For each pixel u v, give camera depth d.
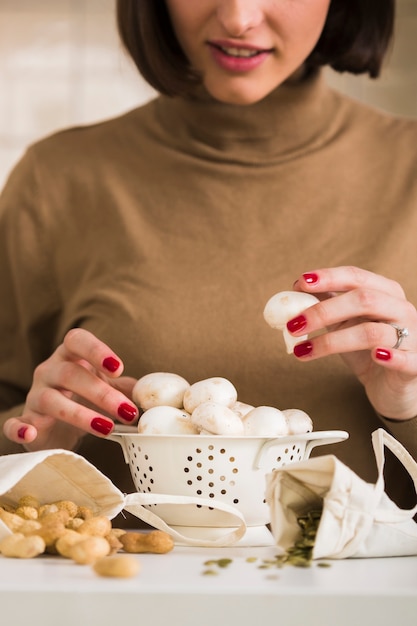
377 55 1.30
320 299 1.04
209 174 1.30
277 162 1.29
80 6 3.68
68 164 1.38
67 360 1.02
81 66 3.68
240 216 1.28
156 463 0.90
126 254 1.29
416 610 0.70
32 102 3.69
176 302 1.24
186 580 0.73
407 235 1.25
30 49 3.69
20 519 0.85
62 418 0.99
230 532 0.91
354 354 1.06
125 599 0.70
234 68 1.11
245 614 0.70
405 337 0.97
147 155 1.35
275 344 1.21
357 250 1.25
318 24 1.13
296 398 1.20
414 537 0.84
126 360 1.23
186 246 1.28
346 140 1.31
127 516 1.24
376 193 1.28
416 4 3.60
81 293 1.32
